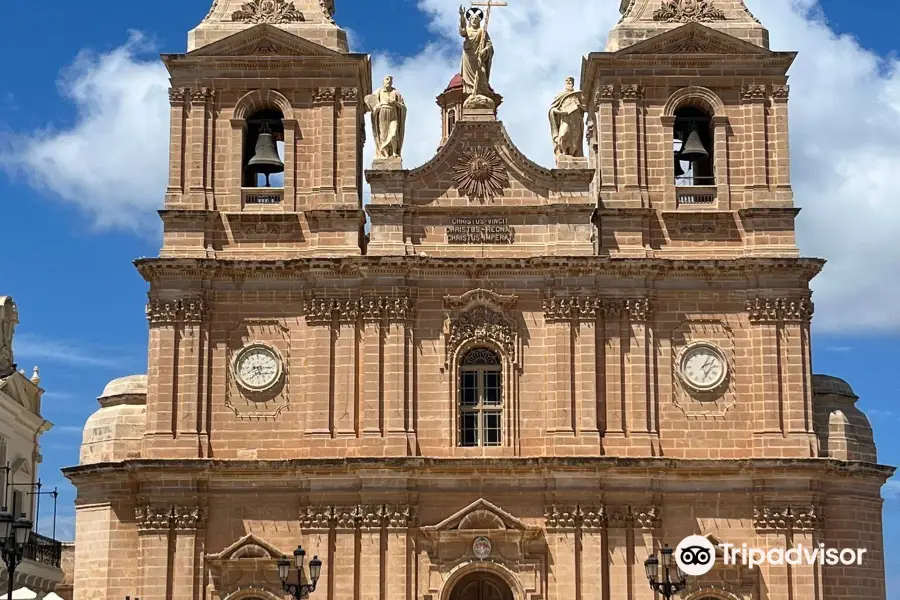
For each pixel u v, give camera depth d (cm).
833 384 6619
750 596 6181
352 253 6469
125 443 6425
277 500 6266
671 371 6419
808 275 6462
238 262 6438
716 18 6762
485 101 6656
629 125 6631
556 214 6512
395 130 6619
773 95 6669
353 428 6316
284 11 6769
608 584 6169
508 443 6328
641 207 6538
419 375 6384
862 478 6356
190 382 6359
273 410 6381
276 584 6197
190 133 6612
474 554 6191
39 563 7362
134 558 6284
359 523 6200
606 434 6322
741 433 6359
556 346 6375
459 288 6456
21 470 7812
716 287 6481
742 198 6588
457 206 6538
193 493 6228
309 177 6606
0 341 7531
